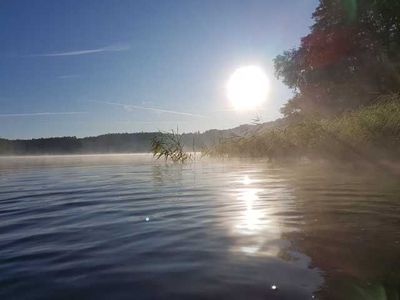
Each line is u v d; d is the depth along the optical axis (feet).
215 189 22.04
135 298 6.97
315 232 11.19
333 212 14.05
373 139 34.47
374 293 6.91
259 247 9.87
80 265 8.87
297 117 74.69
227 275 7.93
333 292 6.99
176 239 10.90
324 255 9.07
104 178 31.99
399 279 7.52
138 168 45.16
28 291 7.45
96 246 10.41
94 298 7.04
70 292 7.34
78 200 18.98
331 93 90.74
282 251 9.47
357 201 16.19
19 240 11.26
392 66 82.12
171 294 7.07
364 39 88.33
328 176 26.94
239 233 11.37
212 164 49.03
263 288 7.21
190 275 7.99
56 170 45.60
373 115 38.24
